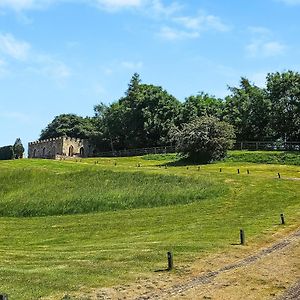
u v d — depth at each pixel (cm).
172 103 12694
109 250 3028
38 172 6153
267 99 11262
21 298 2014
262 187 5272
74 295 2053
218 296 2022
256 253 2772
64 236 3797
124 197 4834
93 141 13462
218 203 4597
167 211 4412
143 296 2041
